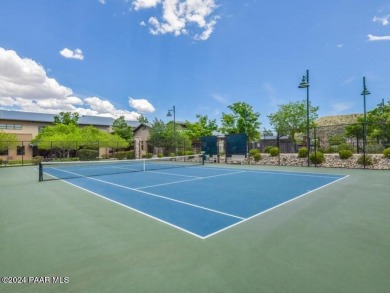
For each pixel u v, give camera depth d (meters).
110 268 3.34
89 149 31.42
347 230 4.66
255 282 2.93
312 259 3.50
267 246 3.98
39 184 11.21
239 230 4.76
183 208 6.48
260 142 31.02
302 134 35.97
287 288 2.80
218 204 6.89
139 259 3.59
